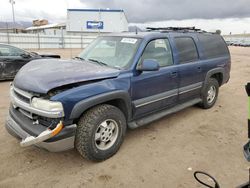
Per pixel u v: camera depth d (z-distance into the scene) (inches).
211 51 214.4
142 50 146.7
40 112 109.4
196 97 205.0
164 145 148.2
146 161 129.6
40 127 114.3
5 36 1196.5
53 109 106.3
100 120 121.6
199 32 211.2
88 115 119.0
